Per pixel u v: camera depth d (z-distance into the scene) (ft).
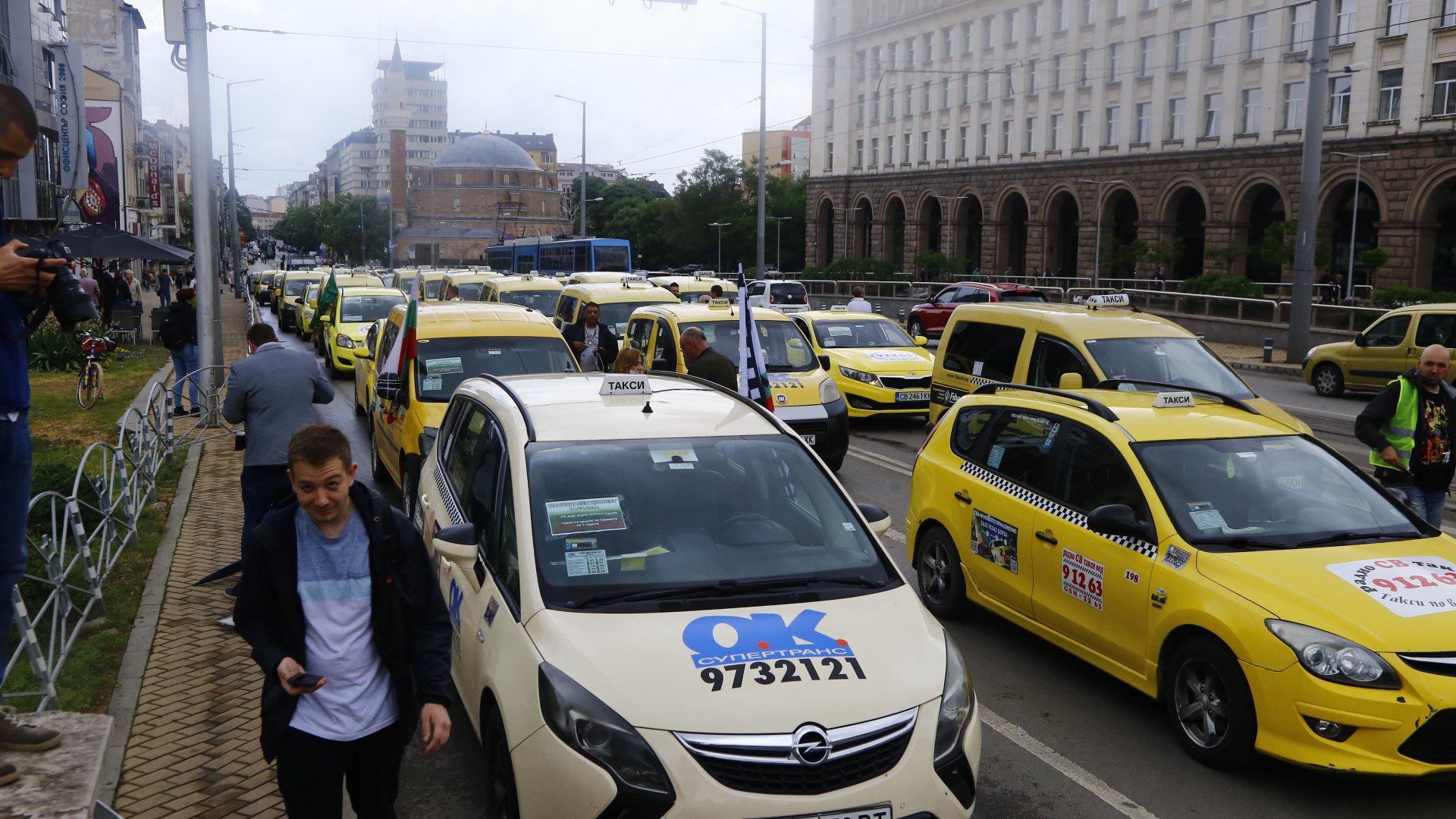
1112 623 19.80
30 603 23.75
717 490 16.58
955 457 25.20
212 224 54.65
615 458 16.81
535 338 36.40
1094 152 208.44
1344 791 17.10
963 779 13.26
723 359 35.55
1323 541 18.63
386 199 574.56
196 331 57.31
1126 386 26.27
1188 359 36.88
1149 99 197.36
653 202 378.53
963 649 23.22
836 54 290.56
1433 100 152.56
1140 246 187.21
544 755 12.84
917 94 258.57
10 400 10.16
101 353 77.25
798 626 14.14
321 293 81.66
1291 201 172.04
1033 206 224.12
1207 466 20.24
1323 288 152.66
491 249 219.82
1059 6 215.72
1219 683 17.67
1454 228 162.81
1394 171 156.76
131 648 22.17
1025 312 39.88
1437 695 15.62
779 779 12.39
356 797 12.59
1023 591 22.27
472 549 15.57
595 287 63.46
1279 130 173.68
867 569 15.80
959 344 42.73
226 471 41.52
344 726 11.76
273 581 11.60
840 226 288.51
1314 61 84.89
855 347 58.75
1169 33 191.72
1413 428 25.22
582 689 12.92
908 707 13.09
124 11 246.06
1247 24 178.09
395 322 39.19
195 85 54.29
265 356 24.63
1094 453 21.31
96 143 124.26
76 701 19.45
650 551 15.43
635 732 12.48
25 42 80.69
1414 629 16.16
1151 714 20.10
